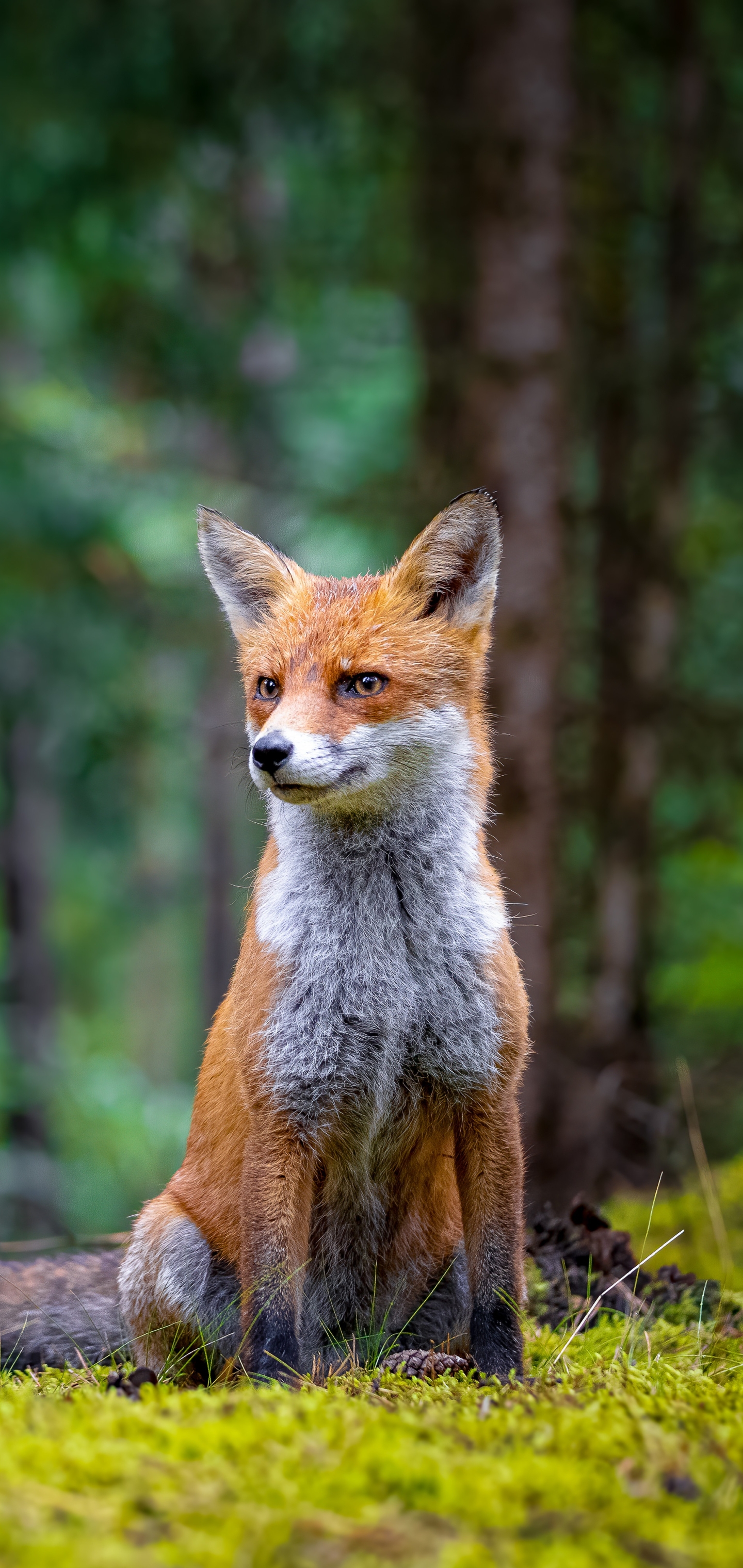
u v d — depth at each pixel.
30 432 17.34
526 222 13.45
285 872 5.84
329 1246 6.00
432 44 13.95
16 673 21.12
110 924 36.56
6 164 15.62
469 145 13.66
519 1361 5.35
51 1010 26.80
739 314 15.66
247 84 14.95
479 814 5.99
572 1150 12.55
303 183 17.64
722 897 16.17
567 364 13.69
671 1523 3.17
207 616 18.83
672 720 14.27
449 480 13.68
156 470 18.67
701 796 15.60
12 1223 19.88
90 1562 2.79
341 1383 5.09
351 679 5.79
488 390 13.51
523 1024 5.77
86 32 14.63
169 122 15.37
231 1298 5.91
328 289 18.66
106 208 16.09
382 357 20.08
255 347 20.69
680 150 14.67
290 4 14.41
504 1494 3.28
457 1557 2.87
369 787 5.66
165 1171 19.88
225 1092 6.05
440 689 5.91
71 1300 6.88
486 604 6.16
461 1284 6.13
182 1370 5.93
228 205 17.84
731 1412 4.33
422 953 5.66
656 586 14.87
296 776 5.45
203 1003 26.11
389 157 15.52
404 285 15.51
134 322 17.61
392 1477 3.32
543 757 13.30
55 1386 5.15
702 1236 9.04
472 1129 5.69
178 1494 3.20
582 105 14.84
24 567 18.22
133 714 21.34
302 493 16.08
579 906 15.10
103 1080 21.72
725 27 15.35
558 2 13.52
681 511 14.94
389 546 16.78
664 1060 14.16
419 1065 5.70
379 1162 5.89
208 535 6.68
